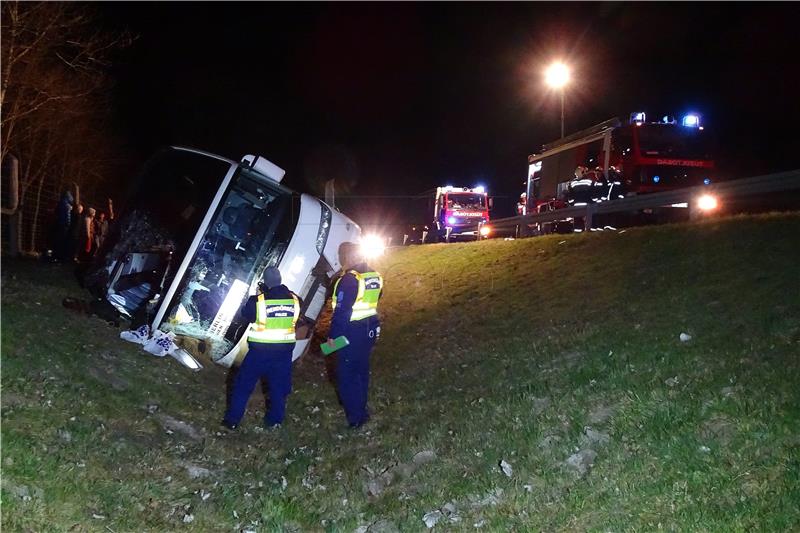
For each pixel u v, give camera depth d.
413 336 11.42
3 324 7.28
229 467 6.24
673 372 6.57
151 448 6.03
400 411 7.97
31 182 21.19
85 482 5.04
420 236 32.47
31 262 13.29
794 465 4.59
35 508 4.47
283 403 7.42
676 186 18.11
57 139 23.09
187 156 9.59
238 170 9.05
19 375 6.21
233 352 8.78
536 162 24.23
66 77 20.80
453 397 8.03
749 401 5.54
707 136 18.61
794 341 6.46
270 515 5.38
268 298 7.26
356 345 7.50
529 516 5.04
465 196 29.72
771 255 8.90
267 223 9.09
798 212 10.42
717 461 4.94
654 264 10.38
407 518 5.37
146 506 5.12
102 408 6.32
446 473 6.06
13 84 18.61
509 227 19.36
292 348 7.44
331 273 9.44
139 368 7.78
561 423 6.35
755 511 4.29
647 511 4.65
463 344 10.18
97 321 8.77
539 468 5.68
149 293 9.53
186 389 7.86
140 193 9.95
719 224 10.99
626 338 7.92
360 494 5.95
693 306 8.22
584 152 20.50
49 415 5.73
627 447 5.53
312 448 7.02
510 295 11.73
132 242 9.81
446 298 12.99
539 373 7.86
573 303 10.11
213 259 8.88
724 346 6.82
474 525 5.10
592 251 12.34
